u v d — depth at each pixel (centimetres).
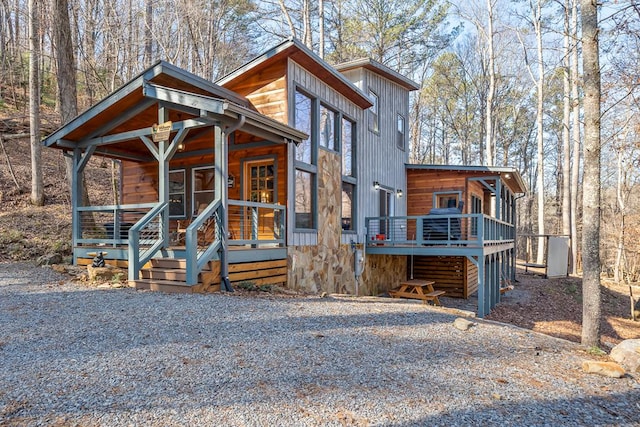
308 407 271
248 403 273
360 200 1115
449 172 1370
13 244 967
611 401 309
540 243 2036
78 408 257
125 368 321
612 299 1532
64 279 700
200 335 409
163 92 661
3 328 416
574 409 292
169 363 334
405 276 1398
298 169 859
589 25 531
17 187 1318
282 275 789
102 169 1786
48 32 1441
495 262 1184
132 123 833
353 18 2133
